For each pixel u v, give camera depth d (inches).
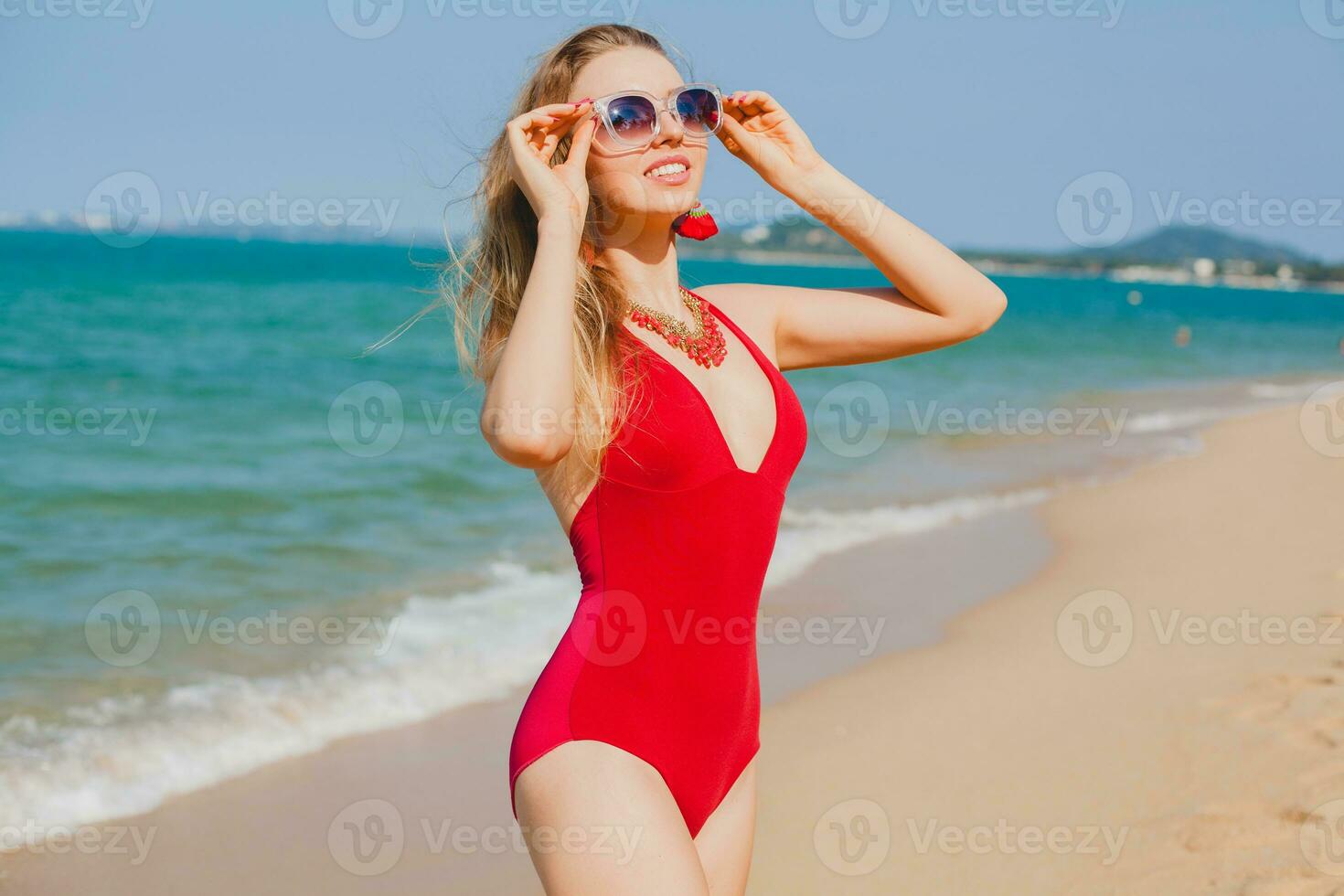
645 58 92.0
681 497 82.1
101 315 971.3
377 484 384.5
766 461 86.8
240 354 757.3
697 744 81.7
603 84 90.4
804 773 172.2
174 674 212.1
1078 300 2915.8
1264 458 480.4
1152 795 154.9
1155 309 2571.4
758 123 98.5
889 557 311.9
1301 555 298.5
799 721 193.8
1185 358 1172.5
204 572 284.2
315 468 405.4
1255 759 162.4
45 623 240.1
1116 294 3575.3
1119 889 130.6
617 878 74.0
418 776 174.6
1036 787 162.2
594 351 82.6
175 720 190.9
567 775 76.5
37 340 781.3
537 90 94.9
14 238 2987.2
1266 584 270.1
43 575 276.8
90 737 183.0
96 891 139.3
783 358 99.8
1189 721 180.2
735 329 93.7
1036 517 362.6
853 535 338.0
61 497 352.8
